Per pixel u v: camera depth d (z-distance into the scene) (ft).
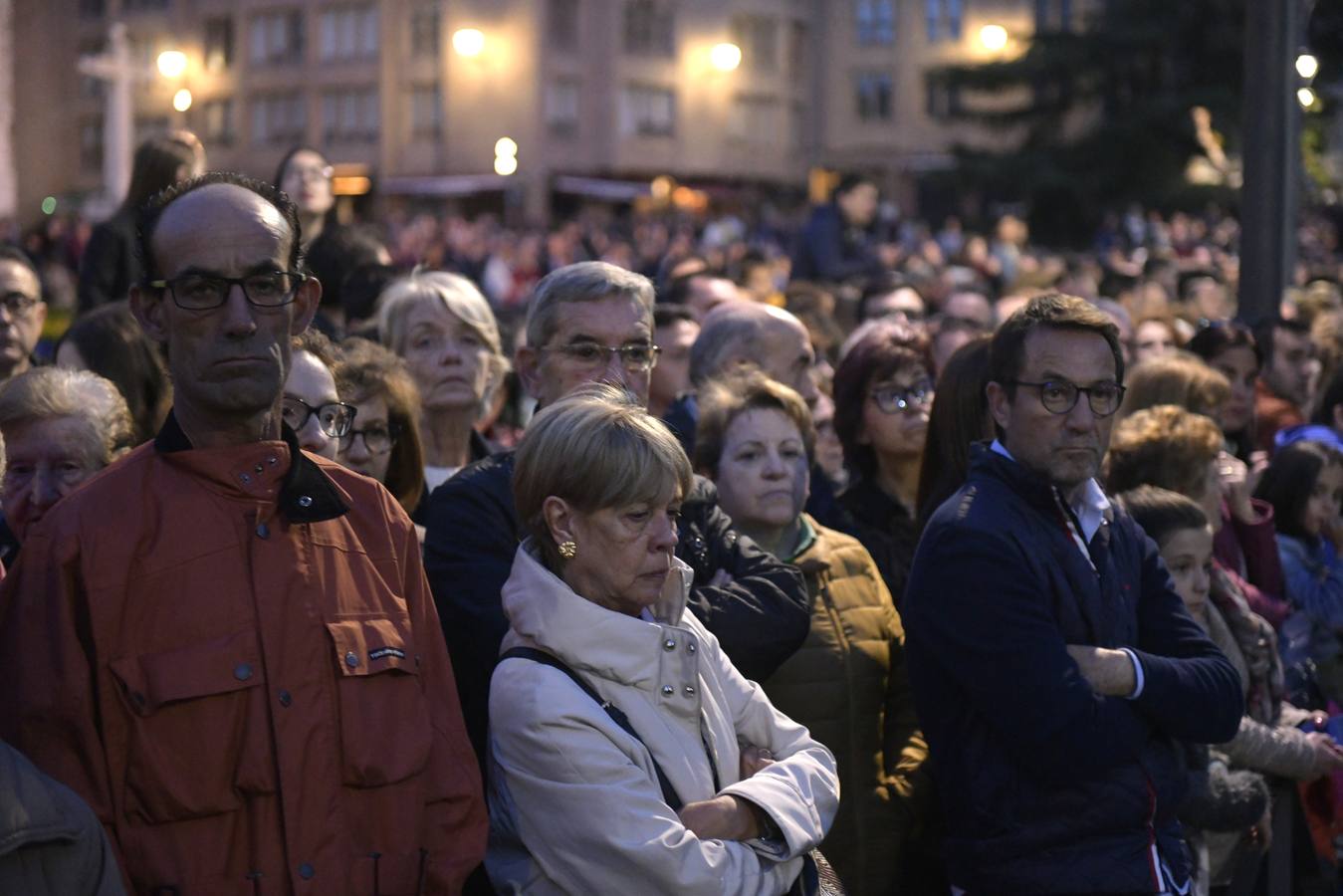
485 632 11.69
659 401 20.89
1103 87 146.92
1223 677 12.62
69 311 57.67
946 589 12.36
